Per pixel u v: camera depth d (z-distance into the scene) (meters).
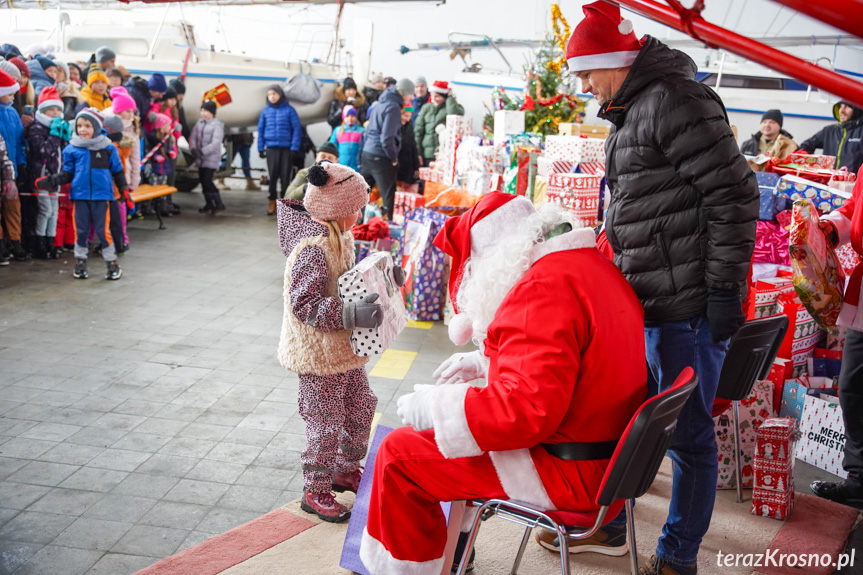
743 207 1.97
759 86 9.90
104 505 2.69
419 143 10.12
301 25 12.52
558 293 1.71
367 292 2.47
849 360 2.86
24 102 6.85
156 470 2.97
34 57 7.54
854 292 2.78
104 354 4.30
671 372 2.18
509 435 1.69
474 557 2.41
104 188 5.87
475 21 13.42
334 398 2.63
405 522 1.89
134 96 8.48
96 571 2.29
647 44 2.06
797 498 2.92
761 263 4.05
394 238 5.80
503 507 1.83
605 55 2.08
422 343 4.78
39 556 2.35
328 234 2.58
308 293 2.48
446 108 9.87
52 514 2.61
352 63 12.58
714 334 2.05
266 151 9.60
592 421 1.76
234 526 2.59
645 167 2.10
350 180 2.57
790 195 3.94
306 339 2.56
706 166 1.96
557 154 5.19
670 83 2.02
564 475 1.77
